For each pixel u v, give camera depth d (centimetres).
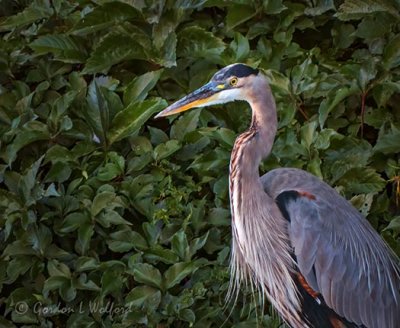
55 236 1133
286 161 1143
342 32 1269
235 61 1195
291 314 1029
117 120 1145
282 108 1174
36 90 1209
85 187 1125
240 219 1010
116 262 1087
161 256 1086
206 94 1008
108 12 1207
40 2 1284
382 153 1162
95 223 1114
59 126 1152
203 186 1164
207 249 1108
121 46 1194
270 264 1008
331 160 1151
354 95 1209
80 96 1191
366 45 1288
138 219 1144
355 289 989
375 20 1218
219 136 1138
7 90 1212
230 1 1229
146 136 1205
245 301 1085
